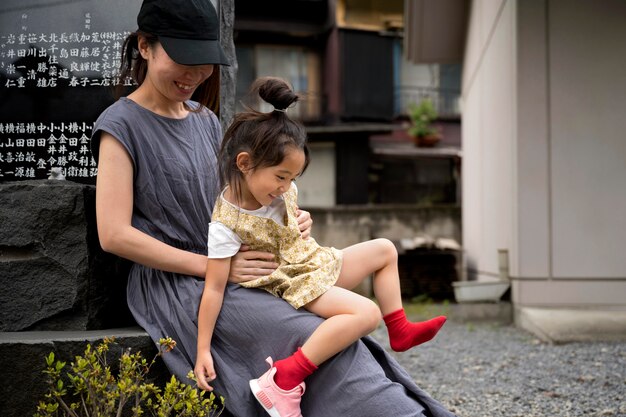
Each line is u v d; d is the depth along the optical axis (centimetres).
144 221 269
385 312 265
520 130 735
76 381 236
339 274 259
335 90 1620
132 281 280
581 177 731
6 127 340
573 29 732
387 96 1645
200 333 247
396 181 1664
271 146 238
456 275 1212
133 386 220
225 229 249
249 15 1608
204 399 242
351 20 1617
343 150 1559
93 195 288
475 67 1071
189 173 275
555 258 731
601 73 731
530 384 472
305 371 235
